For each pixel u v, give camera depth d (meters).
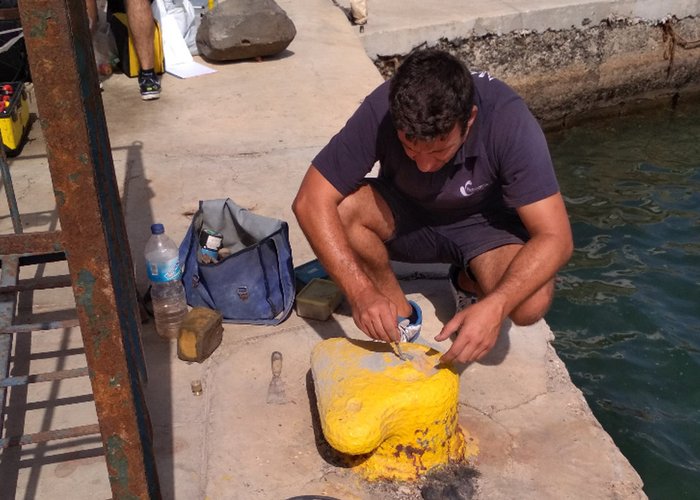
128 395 1.88
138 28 6.04
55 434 2.13
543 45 8.41
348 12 8.20
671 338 4.85
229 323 3.56
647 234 6.25
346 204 3.16
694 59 9.12
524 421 3.01
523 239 3.17
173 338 3.46
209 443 2.89
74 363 3.30
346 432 2.49
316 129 5.72
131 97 6.27
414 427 2.64
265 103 6.16
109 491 2.70
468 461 2.81
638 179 7.46
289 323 3.56
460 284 3.48
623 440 3.96
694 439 4.00
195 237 3.62
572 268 5.68
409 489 2.68
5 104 5.20
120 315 1.96
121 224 2.72
